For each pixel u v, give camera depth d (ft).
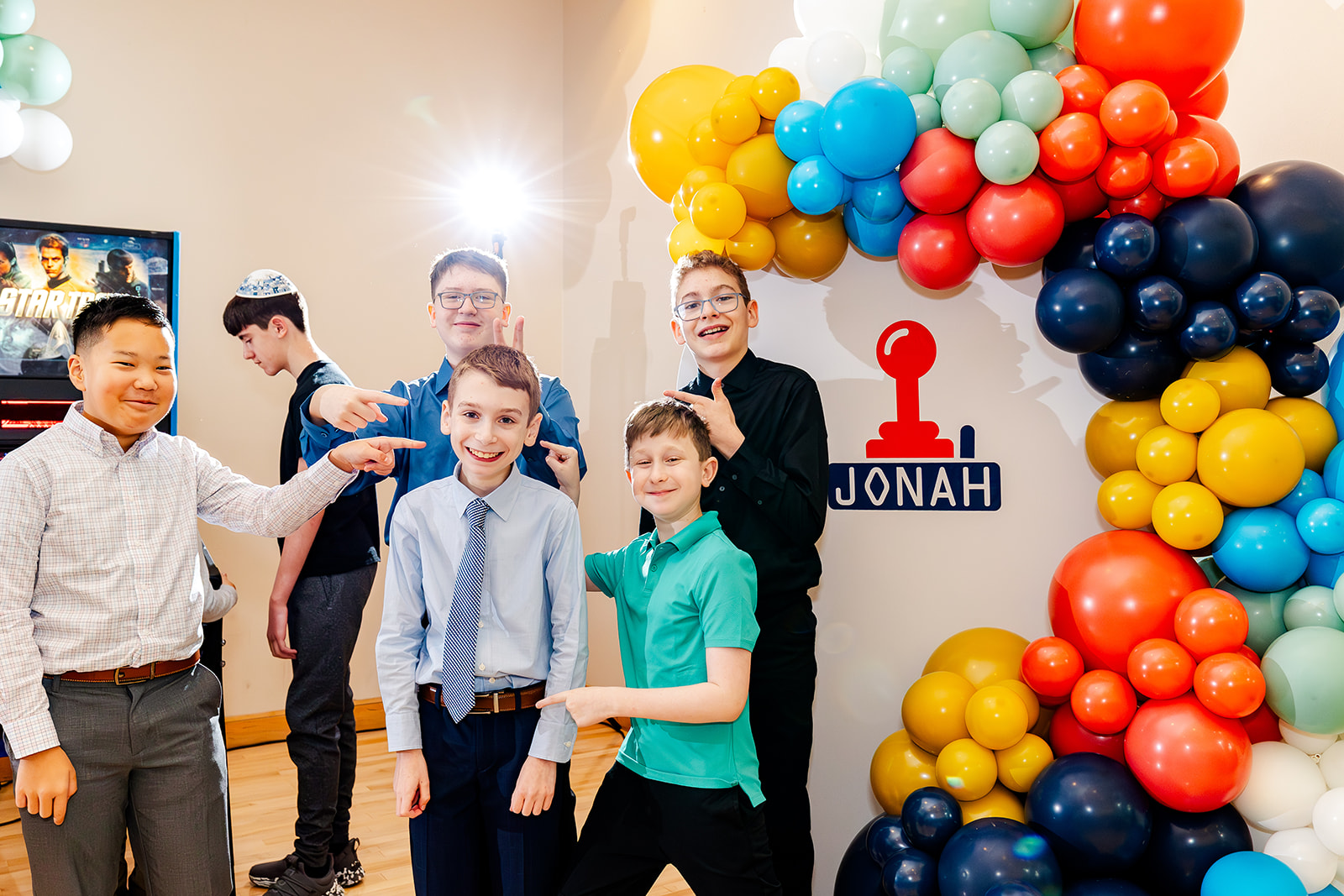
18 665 4.42
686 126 6.50
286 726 11.58
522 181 13.52
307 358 7.52
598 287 12.87
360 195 12.31
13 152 9.70
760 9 9.41
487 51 13.24
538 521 5.00
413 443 5.23
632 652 5.48
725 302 5.94
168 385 4.94
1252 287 4.99
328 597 7.18
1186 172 5.01
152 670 4.86
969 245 5.68
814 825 6.82
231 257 11.46
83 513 4.70
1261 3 5.77
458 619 4.79
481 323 6.21
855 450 6.72
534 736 4.80
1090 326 5.16
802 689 6.00
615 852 5.08
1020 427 6.36
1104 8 5.12
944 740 5.77
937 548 6.55
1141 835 4.92
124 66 10.85
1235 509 5.19
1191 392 5.10
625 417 12.17
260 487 5.41
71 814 4.66
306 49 11.93
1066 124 5.10
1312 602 4.89
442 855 4.83
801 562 6.01
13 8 9.16
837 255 6.44
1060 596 5.59
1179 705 4.93
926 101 5.53
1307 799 4.77
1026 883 4.84
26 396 8.82
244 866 7.91
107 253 9.20
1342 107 5.38
